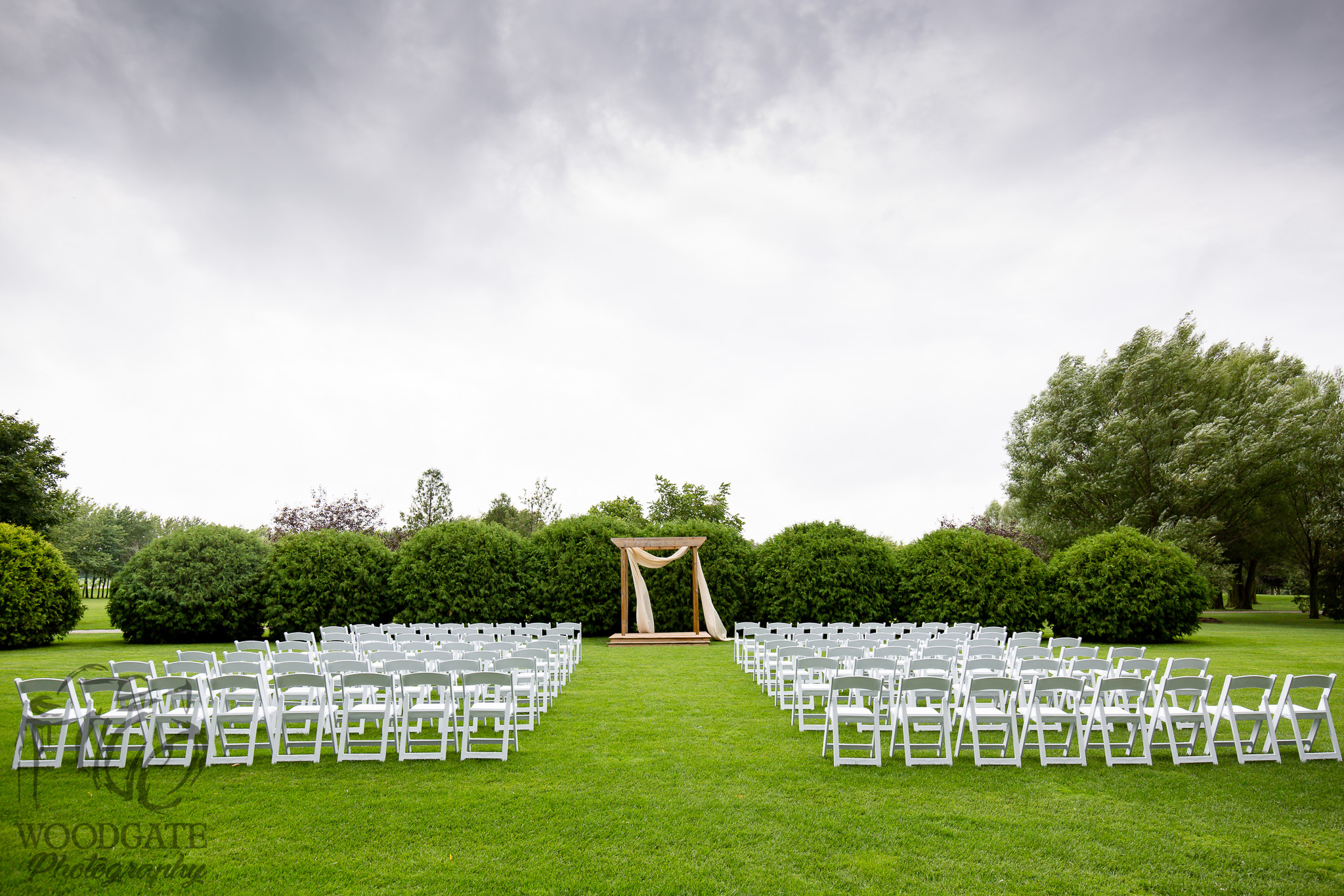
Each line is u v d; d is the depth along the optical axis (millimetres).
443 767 6543
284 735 7543
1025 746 7406
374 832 4977
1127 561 18906
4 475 28828
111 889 4086
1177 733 8016
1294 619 29656
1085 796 5762
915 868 4406
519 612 20453
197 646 18141
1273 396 28109
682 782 6109
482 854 4613
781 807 5504
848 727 8258
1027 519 32562
